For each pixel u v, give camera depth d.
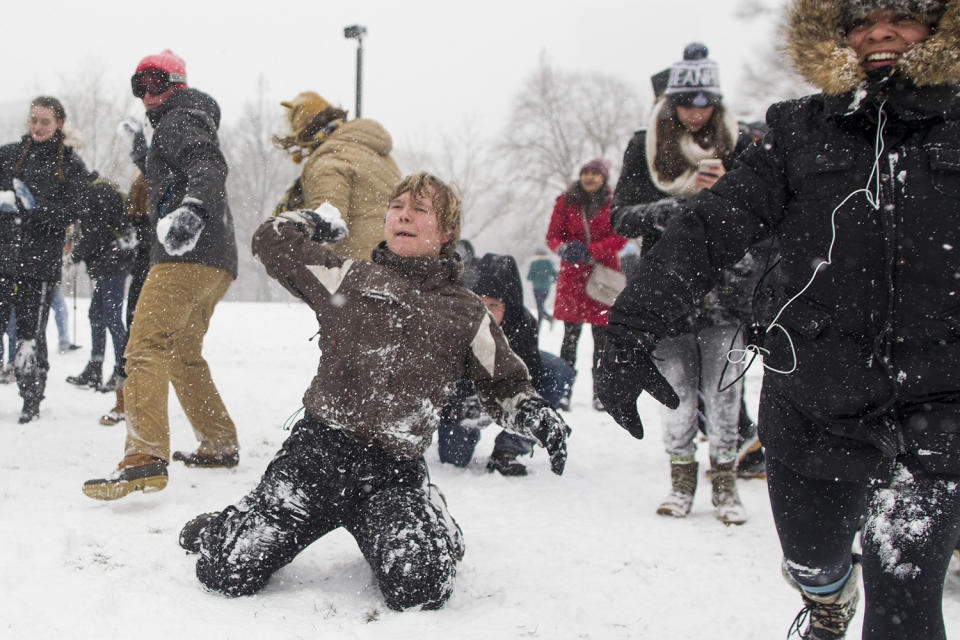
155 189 4.50
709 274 2.40
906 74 2.15
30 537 3.44
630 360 2.35
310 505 3.12
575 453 6.03
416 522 3.08
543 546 3.88
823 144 2.25
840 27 2.28
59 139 5.93
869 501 2.21
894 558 2.10
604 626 2.98
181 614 2.80
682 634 2.94
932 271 2.13
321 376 3.22
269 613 2.89
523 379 3.22
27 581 2.97
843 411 2.24
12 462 4.74
